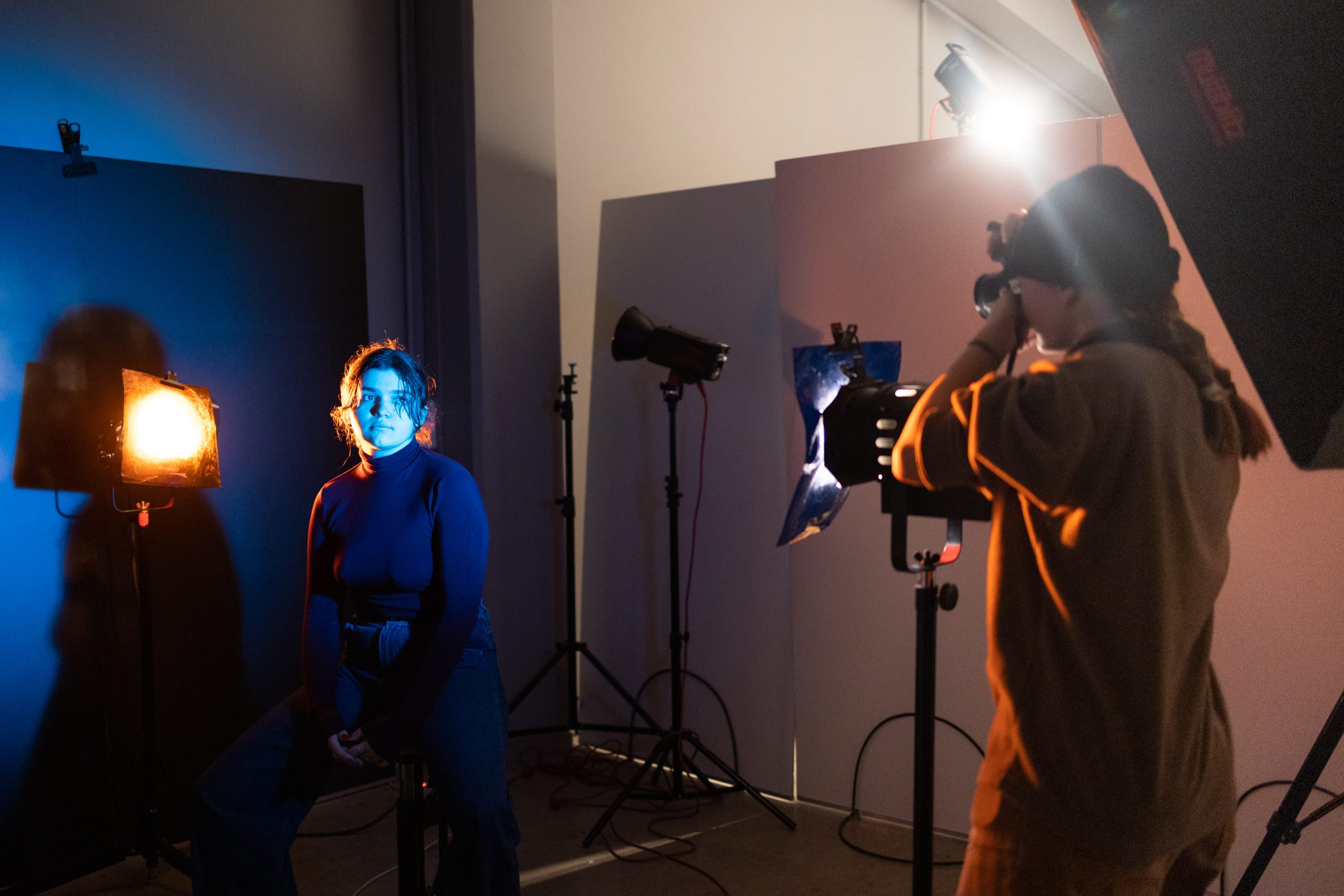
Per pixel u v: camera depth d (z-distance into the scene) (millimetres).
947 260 2502
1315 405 1530
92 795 2477
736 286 2982
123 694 2529
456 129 3176
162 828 2592
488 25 3156
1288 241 1438
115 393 2498
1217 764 1103
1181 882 1156
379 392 2002
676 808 2861
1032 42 4988
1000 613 1127
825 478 1783
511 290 3248
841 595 2742
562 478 3414
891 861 2492
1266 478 2102
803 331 2740
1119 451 1021
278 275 2793
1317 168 1372
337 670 2018
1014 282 1227
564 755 3314
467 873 1819
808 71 4254
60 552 2416
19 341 2342
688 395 3107
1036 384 1050
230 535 2713
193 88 2785
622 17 3570
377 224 3217
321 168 3066
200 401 2367
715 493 3051
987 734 2516
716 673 3066
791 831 2684
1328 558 2053
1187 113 1448
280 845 1893
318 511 2082
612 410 3299
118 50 2643
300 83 3012
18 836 2354
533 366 3324
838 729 2779
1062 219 1116
